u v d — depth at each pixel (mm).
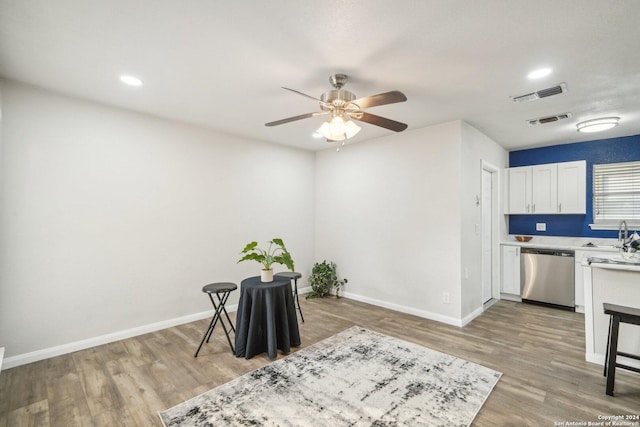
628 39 1929
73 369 2543
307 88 2719
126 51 2117
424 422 1877
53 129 2795
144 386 2289
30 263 2680
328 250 5094
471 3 1598
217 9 1668
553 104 3066
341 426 1846
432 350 2885
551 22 1764
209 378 2400
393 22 1775
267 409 2010
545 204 4621
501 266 4773
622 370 2500
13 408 2027
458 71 2377
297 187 5023
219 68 2352
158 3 1617
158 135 3477
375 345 3002
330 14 1705
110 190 3129
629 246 2705
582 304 4051
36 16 1725
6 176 2561
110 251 3125
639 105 3066
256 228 4449
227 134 4113
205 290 2867
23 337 2643
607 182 4355
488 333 3316
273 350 2721
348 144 4762
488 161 4344
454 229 3594
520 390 2221
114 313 3143
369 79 2523
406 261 4051
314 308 4246
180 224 3646
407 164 4043
